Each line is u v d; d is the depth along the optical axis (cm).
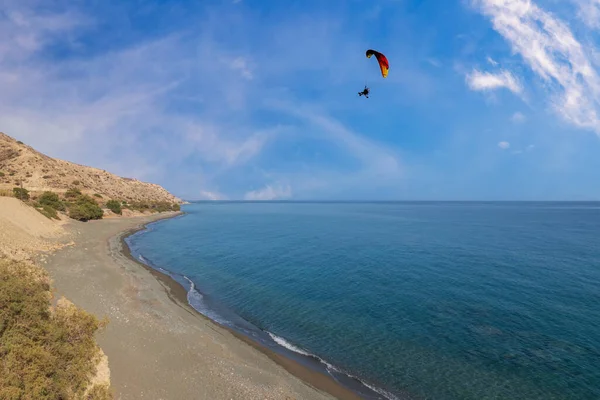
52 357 1245
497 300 3091
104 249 5062
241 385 1672
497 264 4619
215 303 3023
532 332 2402
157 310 2594
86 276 3262
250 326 2520
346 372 1895
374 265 4578
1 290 1314
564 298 3141
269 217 15650
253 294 3291
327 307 2931
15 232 4122
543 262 4747
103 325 1653
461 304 2983
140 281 3400
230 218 14675
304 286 3562
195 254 5369
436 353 2109
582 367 1923
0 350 1128
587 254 5375
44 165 12119
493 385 1770
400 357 2064
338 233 8462
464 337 2322
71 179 12256
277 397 1606
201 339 2155
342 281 3756
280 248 6003
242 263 4697
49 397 1147
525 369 1919
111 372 1614
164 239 7138
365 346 2205
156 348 1938
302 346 2205
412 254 5391
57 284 2847
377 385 1777
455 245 6338
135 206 13825
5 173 10694
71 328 1495
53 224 5656
